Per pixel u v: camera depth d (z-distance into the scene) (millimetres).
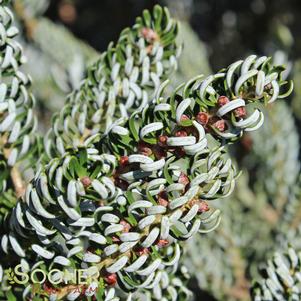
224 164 351
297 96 840
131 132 360
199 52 772
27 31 753
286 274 445
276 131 670
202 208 350
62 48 745
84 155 340
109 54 452
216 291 556
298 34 1491
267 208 650
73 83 705
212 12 1510
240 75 345
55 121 448
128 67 440
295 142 674
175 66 454
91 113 447
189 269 545
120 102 441
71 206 342
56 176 339
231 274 562
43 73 753
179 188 345
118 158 360
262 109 672
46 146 439
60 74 749
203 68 764
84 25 1704
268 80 343
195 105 347
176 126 350
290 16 1521
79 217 344
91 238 351
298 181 599
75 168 341
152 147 354
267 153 668
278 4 1529
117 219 349
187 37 763
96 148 374
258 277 557
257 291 455
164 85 362
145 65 439
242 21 1537
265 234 623
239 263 569
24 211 367
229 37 1491
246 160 700
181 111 343
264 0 1541
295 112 838
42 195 351
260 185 667
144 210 354
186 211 349
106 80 451
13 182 429
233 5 1543
